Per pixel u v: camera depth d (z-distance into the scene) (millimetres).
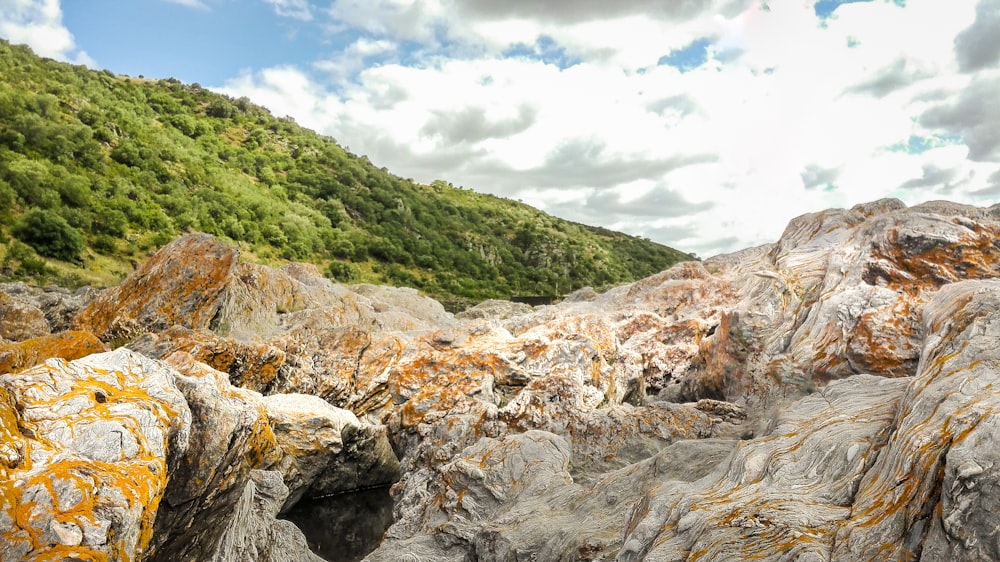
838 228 18844
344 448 15828
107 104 102688
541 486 10227
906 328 13344
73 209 63188
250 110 156750
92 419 5543
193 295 21234
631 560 6238
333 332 20328
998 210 16422
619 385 19219
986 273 13867
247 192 101438
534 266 122438
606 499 8930
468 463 11016
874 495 5336
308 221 99000
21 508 4602
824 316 14953
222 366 16578
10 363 9469
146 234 68625
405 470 14703
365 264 96688
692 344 22328
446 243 118938
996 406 4934
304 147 142875
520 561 8180
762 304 16547
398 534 10875
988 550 3998
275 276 26344
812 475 6391
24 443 5078
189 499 6453
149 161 88875
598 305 27531
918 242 14812
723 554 5188
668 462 9070
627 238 177250
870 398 7867
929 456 4918
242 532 8406
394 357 19406
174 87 150500
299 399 15578
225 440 6844
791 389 14258
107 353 6484
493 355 17500
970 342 6309
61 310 22156
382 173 154125
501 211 165625
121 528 4859
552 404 13859
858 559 4668
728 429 13211
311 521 14320
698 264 26859
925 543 4363
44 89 92125
